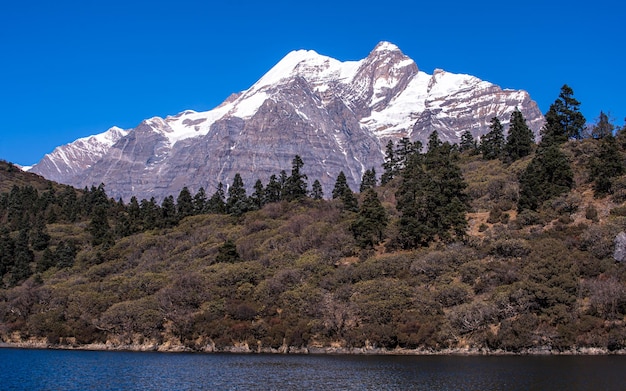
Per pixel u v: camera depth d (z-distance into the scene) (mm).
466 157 191125
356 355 97938
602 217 119500
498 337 94500
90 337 115625
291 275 120000
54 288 135750
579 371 78750
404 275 114312
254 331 108375
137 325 114688
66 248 167000
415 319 100938
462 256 114562
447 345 98000
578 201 126000
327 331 105250
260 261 132875
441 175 145875
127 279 135500
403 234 127875
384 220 136125
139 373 83500
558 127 165500
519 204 131875
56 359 97500
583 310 96125
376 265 117562
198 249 151875
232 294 119438
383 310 103125
